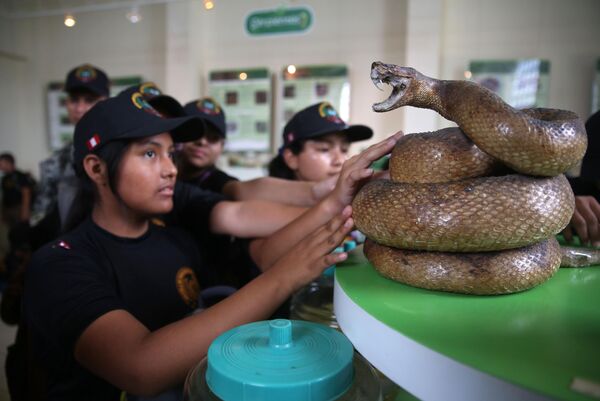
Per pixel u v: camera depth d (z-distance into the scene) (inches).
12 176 168.4
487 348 14.7
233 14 155.4
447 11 132.8
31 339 35.2
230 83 153.4
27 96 183.0
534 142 18.2
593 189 41.7
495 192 19.1
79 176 39.0
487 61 128.0
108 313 28.2
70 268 31.4
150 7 163.5
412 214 19.9
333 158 75.3
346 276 23.7
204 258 47.7
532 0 126.9
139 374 25.4
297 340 19.0
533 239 19.6
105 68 171.5
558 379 12.7
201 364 22.1
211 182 75.3
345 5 143.5
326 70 143.6
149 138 35.9
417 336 15.5
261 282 28.0
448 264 20.2
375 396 20.0
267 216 44.7
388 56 140.1
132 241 38.7
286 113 149.5
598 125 38.3
